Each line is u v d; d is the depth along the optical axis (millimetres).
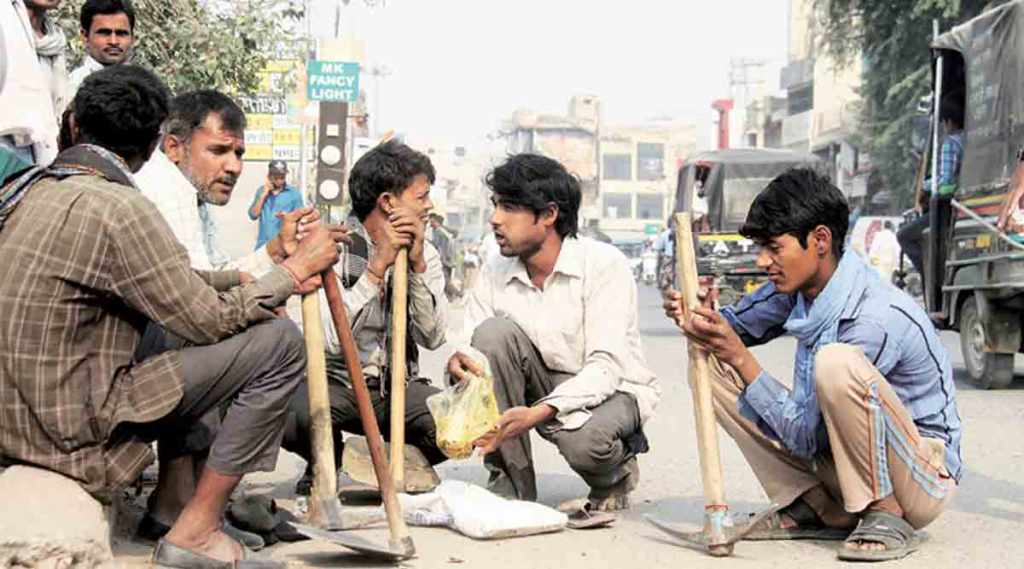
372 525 5137
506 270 5527
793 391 4914
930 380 4926
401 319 5207
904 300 4902
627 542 4977
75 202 3908
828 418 4664
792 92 58656
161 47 11141
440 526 5211
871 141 33312
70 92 6203
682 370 12875
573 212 5375
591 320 5367
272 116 19234
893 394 4703
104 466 3971
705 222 22453
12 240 3898
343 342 4414
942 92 12453
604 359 5293
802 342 4918
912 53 29188
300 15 12180
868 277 4891
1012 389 11375
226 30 11516
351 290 5301
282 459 7059
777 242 4758
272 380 4156
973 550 4949
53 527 3783
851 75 50469
